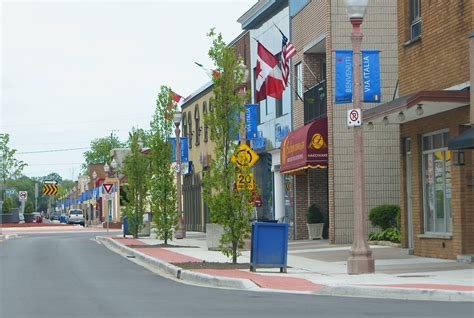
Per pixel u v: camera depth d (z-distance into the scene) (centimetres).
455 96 2127
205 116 2492
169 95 4009
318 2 3491
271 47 4181
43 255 3431
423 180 2564
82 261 3045
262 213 4369
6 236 5791
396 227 3231
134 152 4916
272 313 1402
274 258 2219
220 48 2494
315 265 2403
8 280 2194
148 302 1623
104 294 1808
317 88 3541
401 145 2711
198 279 2152
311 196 3731
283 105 4022
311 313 1392
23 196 8200
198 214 5972
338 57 2483
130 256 3369
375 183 3375
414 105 2156
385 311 1404
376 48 3356
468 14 2219
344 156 3356
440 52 2391
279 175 4119
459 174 2275
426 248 2517
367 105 3359
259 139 4350
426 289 1620
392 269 2142
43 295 1786
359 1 2050
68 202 16612
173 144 5419
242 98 2477
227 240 2514
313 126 3369
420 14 2588
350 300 1606
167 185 3934
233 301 1619
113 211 9675
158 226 3928
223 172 2469
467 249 2283
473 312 1368
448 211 2409
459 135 2155
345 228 3347
